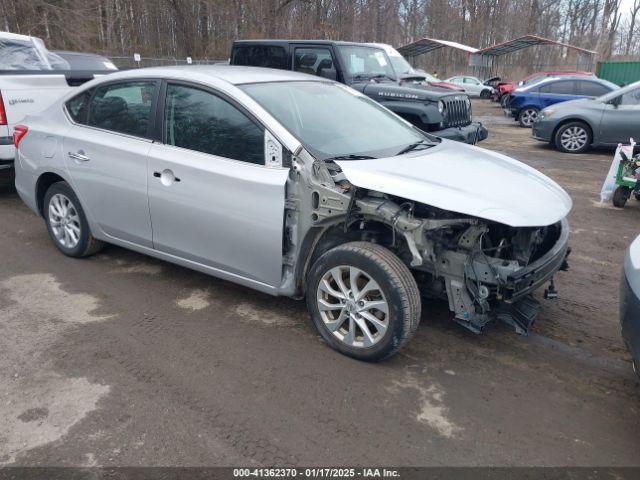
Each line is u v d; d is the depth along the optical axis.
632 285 2.86
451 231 3.31
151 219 4.26
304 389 3.22
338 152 3.73
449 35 49.38
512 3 50.84
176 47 33.00
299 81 4.47
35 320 3.99
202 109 3.95
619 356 3.67
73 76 6.79
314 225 3.49
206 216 3.88
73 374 3.33
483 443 2.81
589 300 4.52
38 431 2.83
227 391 3.19
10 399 3.08
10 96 6.20
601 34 48.81
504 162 4.17
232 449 2.73
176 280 4.70
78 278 4.72
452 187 3.28
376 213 3.25
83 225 4.91
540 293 4.62
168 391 3.18
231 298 4.38
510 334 3.91
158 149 4.13
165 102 4.14
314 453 2.72
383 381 3.31
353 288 3.40
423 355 3.61
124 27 32.12
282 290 3.76
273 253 3.64
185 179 3.95
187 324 3.96
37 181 5.10
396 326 3.23
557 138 11.89
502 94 26.38
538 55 46.50
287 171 3.54
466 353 3.65
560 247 3.53
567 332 3.98
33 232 5.92
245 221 3.69
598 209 7.29
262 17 28.09
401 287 3.18
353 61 8.80
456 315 3.31
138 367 3.41
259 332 3.86
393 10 40.91
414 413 3.03
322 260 3.49
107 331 3.84
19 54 7.82
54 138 4.85
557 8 51.81
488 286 3.25
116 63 24.72
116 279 4.71
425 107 7.84
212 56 30.30
